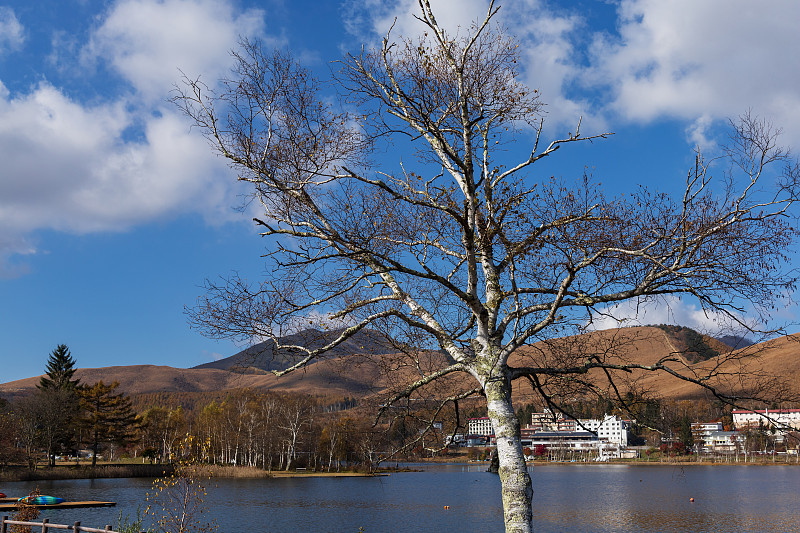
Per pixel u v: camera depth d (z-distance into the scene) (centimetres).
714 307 952
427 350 1124
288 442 10031
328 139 1070
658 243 983
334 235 981
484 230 1009
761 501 6138
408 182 1161
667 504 5903
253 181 1059
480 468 13175
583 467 13275
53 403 8112
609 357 1066
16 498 4175
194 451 2092
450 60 1070
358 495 6619
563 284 927
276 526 4184
